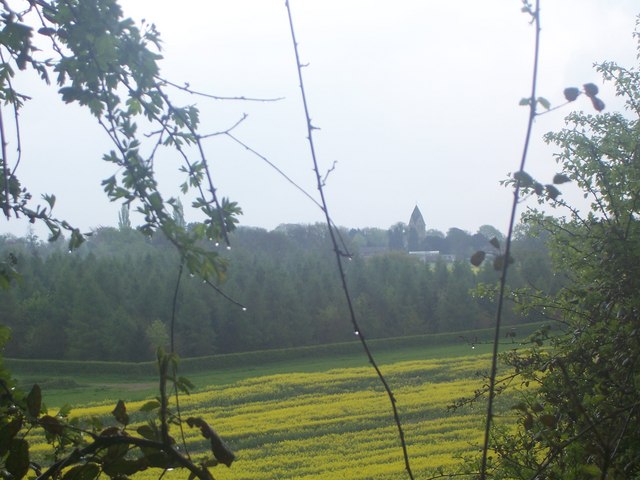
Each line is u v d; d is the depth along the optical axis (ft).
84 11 7.87
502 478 14.47
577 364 14.19
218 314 129.59
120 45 8.14
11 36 7.96
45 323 116.16
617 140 16.30
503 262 6.32
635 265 14.33
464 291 141.38
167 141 8.34
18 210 8.81
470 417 69.05
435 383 92.07
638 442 11.50
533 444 13.88
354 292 145.59
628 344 12.87
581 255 16.10
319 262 146.30
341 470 53.62
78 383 108.06
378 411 75.77
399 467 52.24
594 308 14.87
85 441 8.31
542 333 15.31
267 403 86.07
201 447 61.72
